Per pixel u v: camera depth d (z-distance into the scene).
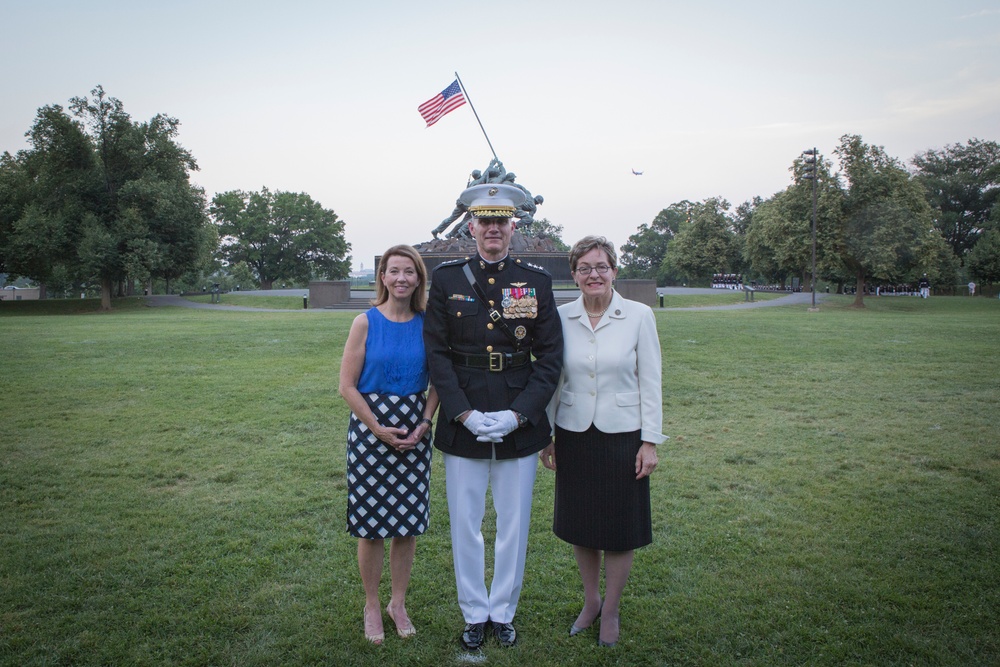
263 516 5.45
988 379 11.13
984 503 5.63
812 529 5.13
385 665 3.47
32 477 6.36
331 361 13.17
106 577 4.36
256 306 42.44
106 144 43.44
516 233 35.53
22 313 41.78
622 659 3.54
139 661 3.47
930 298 47.78
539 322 3.85
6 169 46.28
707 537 5.01
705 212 77.75
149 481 6.30
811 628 3.77
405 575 3.86
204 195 47.00
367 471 3.73
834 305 42.00
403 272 3.84
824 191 41.62
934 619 3.83
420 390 3.87
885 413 8.93
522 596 4.23
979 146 77.50
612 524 3.67
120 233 41.88
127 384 10.78
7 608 3.96
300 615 3.95
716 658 3.52
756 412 9.10
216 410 9.12
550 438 3.92
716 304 41.56
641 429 3.76
